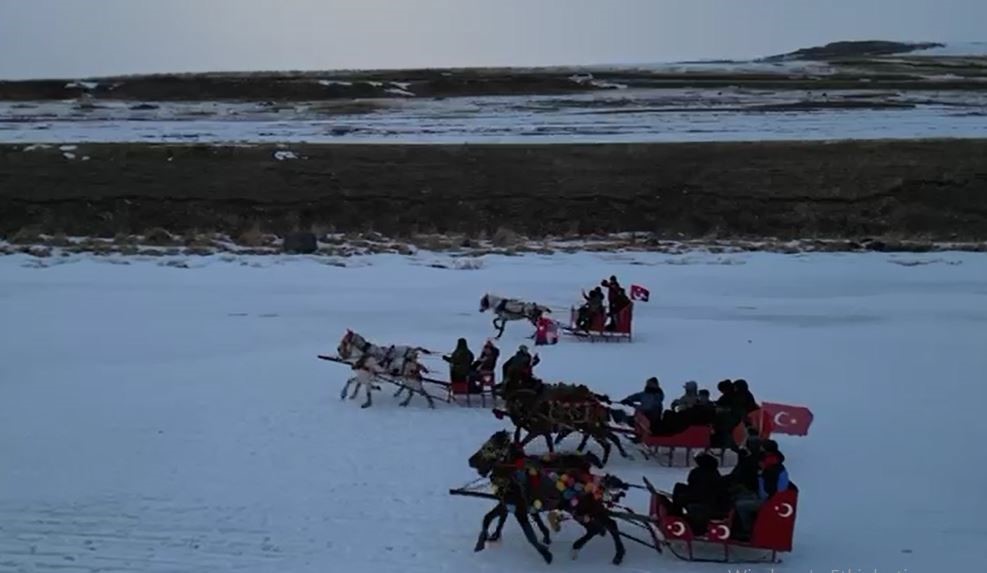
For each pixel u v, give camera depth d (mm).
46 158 49969
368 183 47594
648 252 39438
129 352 24438
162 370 22750
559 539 13898
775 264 36906
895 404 20578
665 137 56250
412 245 40531
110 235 43031
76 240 41188
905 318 29078
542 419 16547
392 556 13180
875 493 15758
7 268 35562
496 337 26125
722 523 12914
